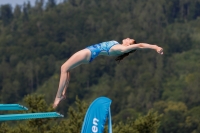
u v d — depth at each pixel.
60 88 40.28
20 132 84.88
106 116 42.09
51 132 85.75
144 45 39.47
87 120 41.88
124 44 40.66
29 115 39.06
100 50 40.38
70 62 40.16
